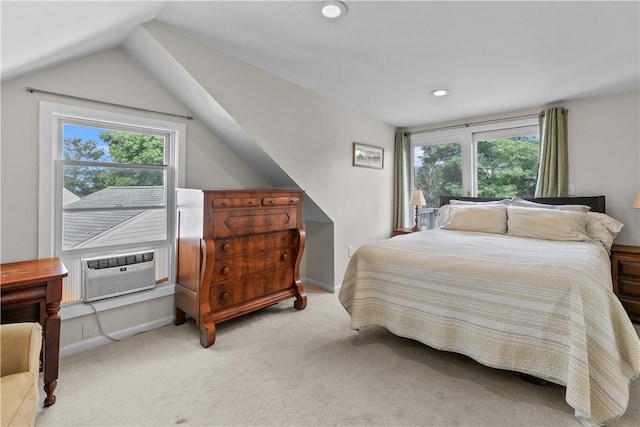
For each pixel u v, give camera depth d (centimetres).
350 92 320
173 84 246
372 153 411
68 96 209
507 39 210
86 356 211
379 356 215
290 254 302
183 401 167
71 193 221
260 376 190
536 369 164
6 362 114
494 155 393
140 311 250
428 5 173
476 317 185
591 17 183
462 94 320
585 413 142
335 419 154
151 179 261
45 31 137
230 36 215
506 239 282
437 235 305
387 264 228
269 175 323
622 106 309
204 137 285
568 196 331
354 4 174
